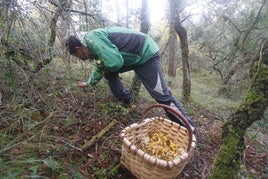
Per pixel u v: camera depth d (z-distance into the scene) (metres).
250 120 2.23
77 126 3.03
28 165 2.09
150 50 3.26
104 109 3.44
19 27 3.08
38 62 3.17
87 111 3.30
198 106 5.82
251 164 3.58
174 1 5.58
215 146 3.82
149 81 3.33
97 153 2.70
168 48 11.34
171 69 11.40
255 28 7.08
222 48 9.90
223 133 2.34
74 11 3.94
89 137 2.92
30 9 3.27
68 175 2.20
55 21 3.43
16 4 2.96
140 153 2.22
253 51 7.39
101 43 3.05
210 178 2.32
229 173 2.24
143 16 4.52
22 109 2.68
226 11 8.22
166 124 2.95
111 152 2.76
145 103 4.55
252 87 2.25
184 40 5.64
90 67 4.01
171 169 2.21
